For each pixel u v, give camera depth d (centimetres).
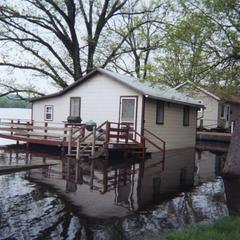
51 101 2656
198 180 1549
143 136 2166
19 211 1014
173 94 2645
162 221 971
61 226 911
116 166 1797
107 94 2383
